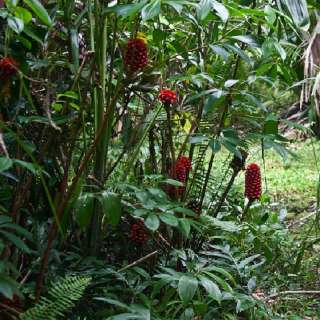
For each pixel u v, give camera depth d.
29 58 2.22
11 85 1.98
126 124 2.70
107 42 2.33
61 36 2.28
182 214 2.40
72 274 2.08
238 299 2.17
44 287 1.97
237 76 2.69
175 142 2.93
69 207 1.91
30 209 2.25
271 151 6.90
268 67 2.34
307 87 2.86
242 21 2.60
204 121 2.72
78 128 1.94
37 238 2.11
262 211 3.41
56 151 2.23
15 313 1.76
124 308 1.98
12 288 1.52
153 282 2.12
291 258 3.13
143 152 2.80
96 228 2.24
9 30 1.82
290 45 2.66
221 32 2.60
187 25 2.86
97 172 2.21
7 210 1.95
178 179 2.38
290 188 5.30
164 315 2.16
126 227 2.46
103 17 2.04
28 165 1.49
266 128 2.41
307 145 7.14
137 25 2.25
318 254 3.41
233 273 2.54
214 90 2.25
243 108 2.61
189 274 2.00
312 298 2.85
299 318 2.32
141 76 2.42
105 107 2.26
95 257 2.24
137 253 2.38
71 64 2.12
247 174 2.75
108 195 1.99
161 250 2.46
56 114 2.14
